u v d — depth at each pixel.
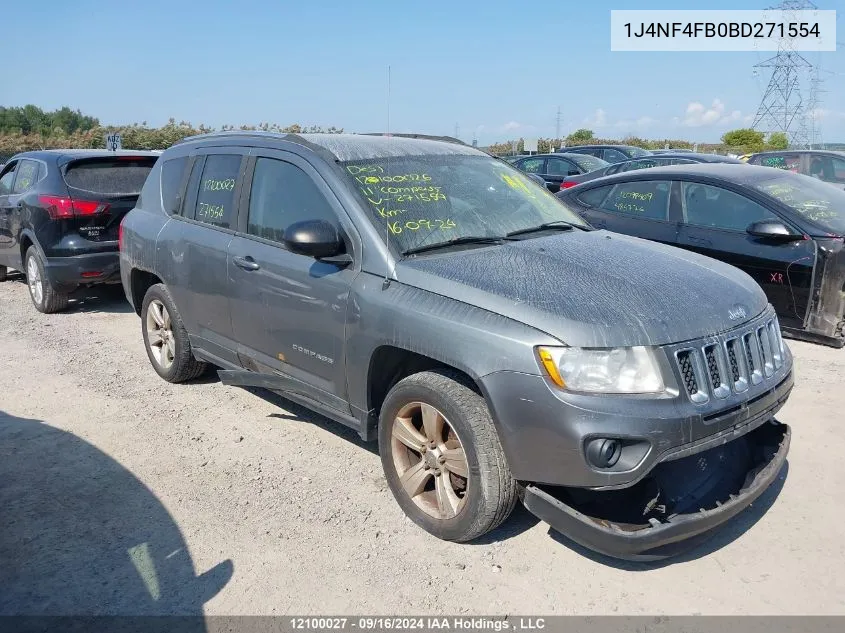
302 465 4.41
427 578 3.29
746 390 3.24
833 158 12.37
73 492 4.09
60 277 7.77
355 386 3.83
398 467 3.73
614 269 3.57
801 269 6.19
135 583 3.27
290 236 3.74
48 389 5.76
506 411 3.09
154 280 5.96
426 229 3.88
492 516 3.29
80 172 7.91
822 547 3.47
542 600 3.14
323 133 4.81
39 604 3.12
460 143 5.15
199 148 5.31
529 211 4.47
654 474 3.08
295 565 3.39
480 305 3.26
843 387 5.41
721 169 7.21
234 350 4.80
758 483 3.25
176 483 4.19
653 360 2.99
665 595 3.16
